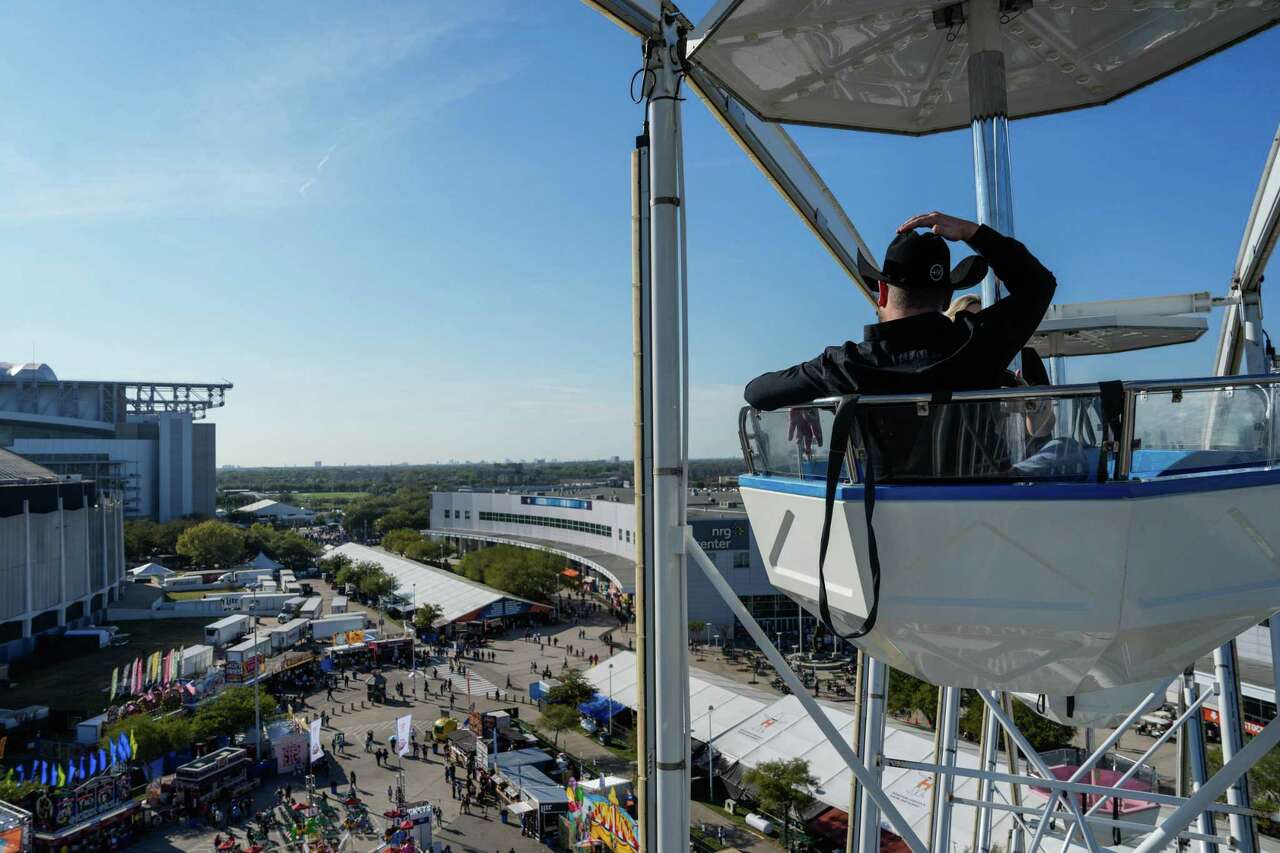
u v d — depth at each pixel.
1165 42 5.23
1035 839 6.25
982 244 3.09
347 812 31.28
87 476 121.25
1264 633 34.78
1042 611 2.79
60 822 28.25
